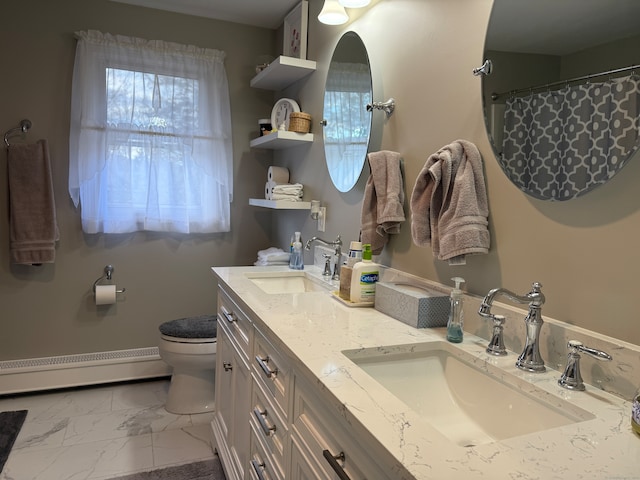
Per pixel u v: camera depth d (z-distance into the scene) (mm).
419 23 1537
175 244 2955
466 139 1322
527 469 642
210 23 2910
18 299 2645
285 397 1210
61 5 2596
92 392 2752
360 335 1216
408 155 1591
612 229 929
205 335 2418
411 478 621
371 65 1818
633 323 894
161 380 2951
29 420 2395
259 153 3100
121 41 2654
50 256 2602
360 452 814
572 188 1002
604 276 946
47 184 2588
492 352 1116
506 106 1170
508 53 1161
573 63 1002
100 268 2797
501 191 1197
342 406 816
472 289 1299
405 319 1349
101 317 2826
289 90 2855
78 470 1980
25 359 2680
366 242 1653
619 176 916
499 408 1026
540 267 1091
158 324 2953
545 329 1047
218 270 2156
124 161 2719
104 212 2730
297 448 1123
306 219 2568
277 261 2623
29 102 2574
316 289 2035
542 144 1072
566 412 873
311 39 2496
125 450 2150
